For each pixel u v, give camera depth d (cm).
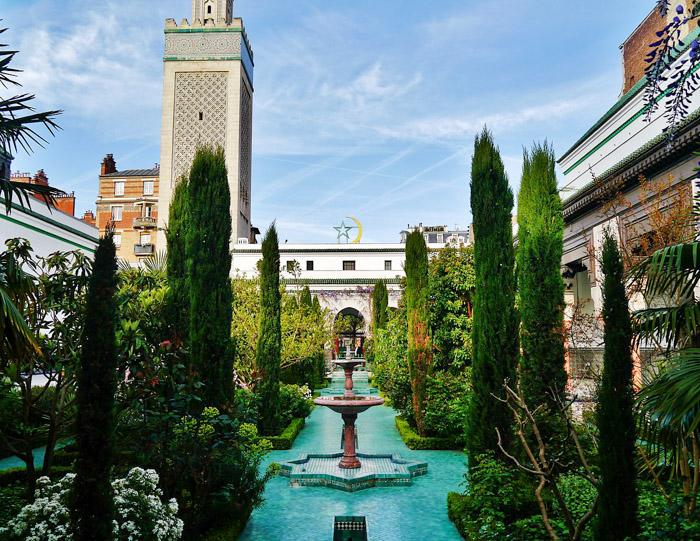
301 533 574
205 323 631
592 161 1415
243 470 576
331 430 1327
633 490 337
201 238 649
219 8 3525
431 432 1094
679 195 767
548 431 654
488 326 673
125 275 679
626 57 1570
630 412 345
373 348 2555
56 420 589
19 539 374
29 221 1349
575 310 918
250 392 1117
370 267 3422
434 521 612
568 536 429
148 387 541
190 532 504
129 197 3909
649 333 419
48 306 582
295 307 1908
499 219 699
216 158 680
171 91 3459
